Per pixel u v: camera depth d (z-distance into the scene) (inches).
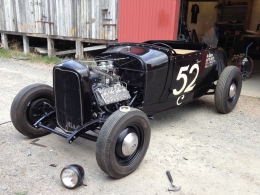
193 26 473.4
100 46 354.9
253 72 319.6
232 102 185.6
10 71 297.6
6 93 215.5
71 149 133.2
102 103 118.6
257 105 205.3
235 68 178.7
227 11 464.4
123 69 137.6
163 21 268.1
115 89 125.3
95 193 102.6
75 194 101.6
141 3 281.6
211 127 163.9
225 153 134.5
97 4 339.3
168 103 152.3
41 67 327.9
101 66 128.9
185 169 120.0
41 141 140.1
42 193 101.3
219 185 110.0
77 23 367.6
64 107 122.0
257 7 434.0
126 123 105.5
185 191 105.7
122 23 304.8
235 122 172.2
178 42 194.2
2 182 106.5
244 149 138.9
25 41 447.8
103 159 102.0
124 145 107.1
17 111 130.6
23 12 431.5
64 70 115.8
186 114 184.2
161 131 156.6
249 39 412.8
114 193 103.0
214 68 181.8
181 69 148.1
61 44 454.0
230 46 447.5
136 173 116.3
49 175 112.1
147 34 284.0
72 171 102.5
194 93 171.8
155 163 124.0
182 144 142.2
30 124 136.6
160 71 135.9
